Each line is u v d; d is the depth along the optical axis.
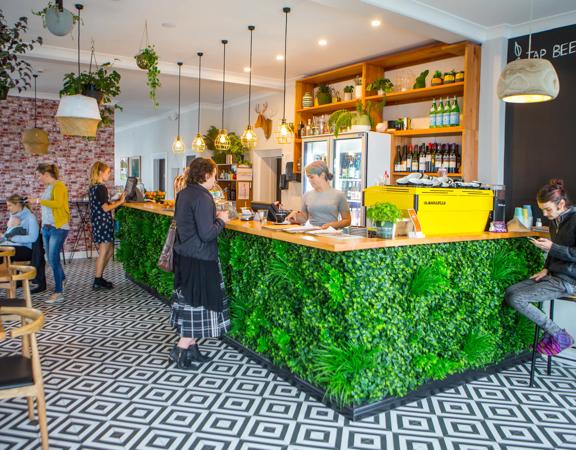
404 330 3.04
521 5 4.39
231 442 2.59
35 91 8.66
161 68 6.88
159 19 5.03
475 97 5.16
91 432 2.66
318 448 2.54
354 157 6.00
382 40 5.62
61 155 9.17
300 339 3.17
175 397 3.12
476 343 3.39
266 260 3.49
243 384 3.33
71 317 4.91
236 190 9.16
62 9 3.96
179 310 3.50
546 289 3.47
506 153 5.13
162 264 3.60
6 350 3.93
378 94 6.00
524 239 3.90
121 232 6.85
